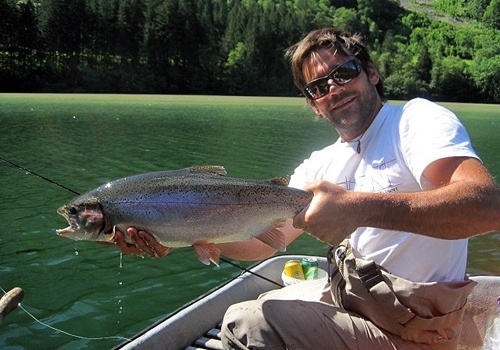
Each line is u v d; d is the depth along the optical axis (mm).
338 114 955
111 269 2383
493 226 689
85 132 7629
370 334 861
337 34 981
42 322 1890
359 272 865
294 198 930
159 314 1990
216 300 1338
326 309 886
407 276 849
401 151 860
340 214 727
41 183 3963
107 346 1752
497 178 5129
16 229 2836
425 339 856
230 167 5086
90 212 928
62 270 2352
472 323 1222
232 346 869
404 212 703
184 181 948
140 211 932
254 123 10133
